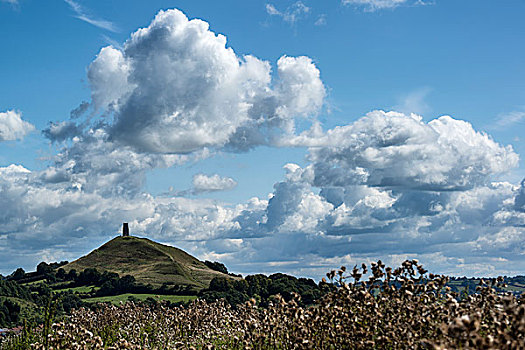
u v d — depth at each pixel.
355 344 9.78
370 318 10.02
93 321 20.77
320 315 10.57
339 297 10.52
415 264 10.35
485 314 8.80
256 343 11.46
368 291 10.41
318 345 10.42
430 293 10.12
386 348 9.59
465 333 6.57
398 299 10.08
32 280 137.88
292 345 10.64
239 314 16.77
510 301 7.34
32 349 12.88
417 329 9.22
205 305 18.73
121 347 12.62
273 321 11.29
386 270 10.50
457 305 8.91
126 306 22.17
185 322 17.81
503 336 6.56
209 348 12.66
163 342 17.30
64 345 12.20
